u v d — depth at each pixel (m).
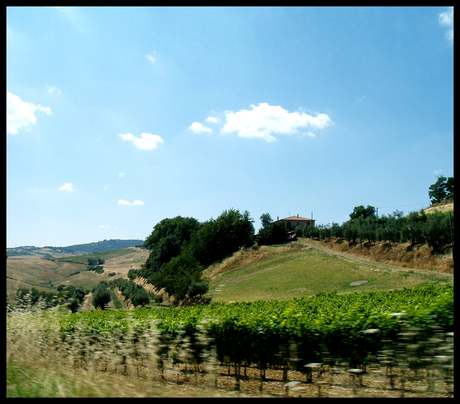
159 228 102.12
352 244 63.53
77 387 4.79
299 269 54.06
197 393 5.53
